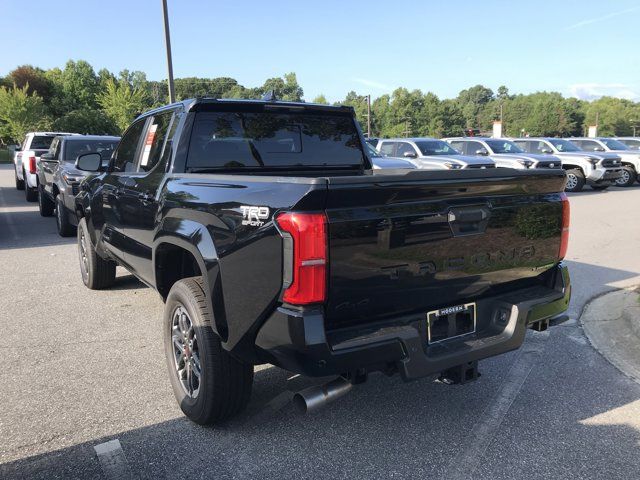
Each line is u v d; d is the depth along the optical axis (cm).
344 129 455
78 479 273
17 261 782
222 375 305
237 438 313
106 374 398
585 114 14762
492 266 307
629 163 2108
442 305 296
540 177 319
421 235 274
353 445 306
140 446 304
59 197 948
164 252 384
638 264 747
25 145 1722
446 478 275
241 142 402
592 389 375
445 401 359
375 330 266
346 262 251
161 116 429
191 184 333
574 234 991
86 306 561
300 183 246
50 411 343
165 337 355
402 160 1277
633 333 474
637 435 315
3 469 281
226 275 284
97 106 7775
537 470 281
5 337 471
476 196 293
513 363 420
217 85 14325
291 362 255
